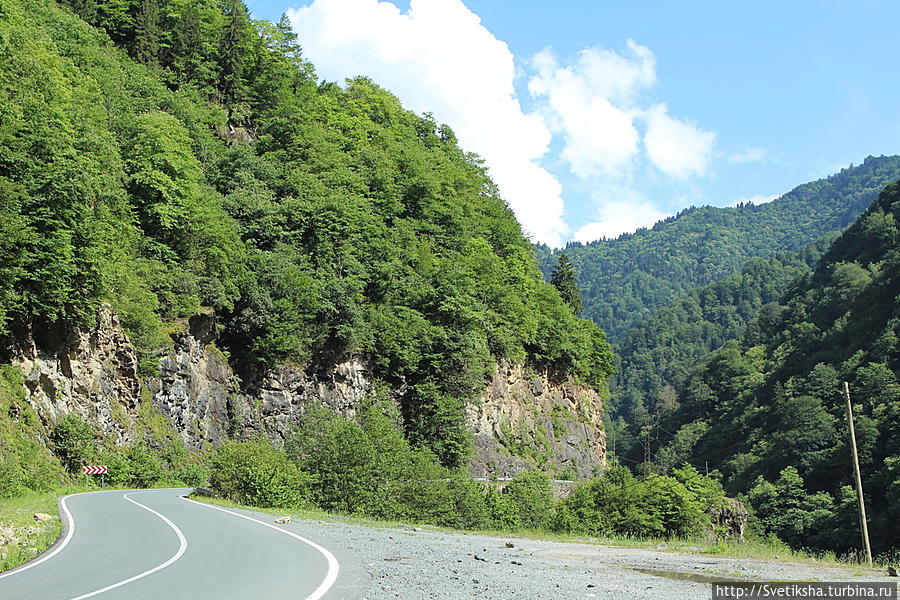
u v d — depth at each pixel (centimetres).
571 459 8912
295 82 9594
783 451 10562
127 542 1781
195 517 2448
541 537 2969
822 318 15050
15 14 5575
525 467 7862
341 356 6619
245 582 1243
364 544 1927
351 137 9425
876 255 15800
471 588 1247
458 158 11688
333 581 1269
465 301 7556
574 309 11206
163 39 8612
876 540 7500
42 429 3956
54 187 4016
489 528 4222
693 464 13538
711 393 16162
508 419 8119
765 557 2205
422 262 7925
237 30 8831
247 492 3491
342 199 7350
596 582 1407
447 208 8931
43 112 4322
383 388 6906
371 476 3809
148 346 5100
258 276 6303
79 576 1297
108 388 4634
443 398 6869
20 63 4738
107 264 4478
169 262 5588
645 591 1308
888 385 10044
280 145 8219
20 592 1141
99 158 5075
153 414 5088
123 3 8631
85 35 7031
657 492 4631
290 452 4359
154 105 6856
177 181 5694
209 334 5856
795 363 13962
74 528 2055
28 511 2353
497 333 7944
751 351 16812
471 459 7038
